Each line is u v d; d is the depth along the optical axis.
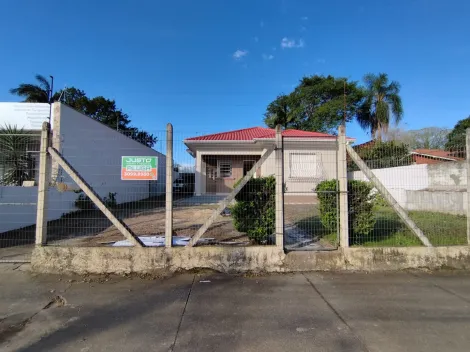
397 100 28.77
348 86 29.17
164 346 2.88
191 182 5.54
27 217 8.34
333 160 6.29
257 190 5.68
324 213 6.02
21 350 2.82
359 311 3.63
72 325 3.29
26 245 6.68
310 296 4.07
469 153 5.51
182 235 7.30
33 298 4.02
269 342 2.94
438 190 10.18
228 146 17.06
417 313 3.58
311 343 2.93
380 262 5.14
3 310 3.67
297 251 5.12
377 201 5.92
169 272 4.96
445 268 5.20
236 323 3.33
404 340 2.99
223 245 5.44
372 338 3.02
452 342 2.95
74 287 4.41
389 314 3.55
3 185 7.89
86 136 12.41
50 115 13.34
